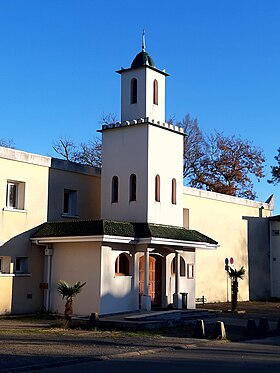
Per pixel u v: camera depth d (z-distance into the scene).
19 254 23.83
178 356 14.58
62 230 23.78
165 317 22.14
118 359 13.92
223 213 36.66
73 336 17.61
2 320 21.84
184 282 27.44
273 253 40.47
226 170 52.56
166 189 26.84
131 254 24.62
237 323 23.00
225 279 35.94
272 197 41.59
